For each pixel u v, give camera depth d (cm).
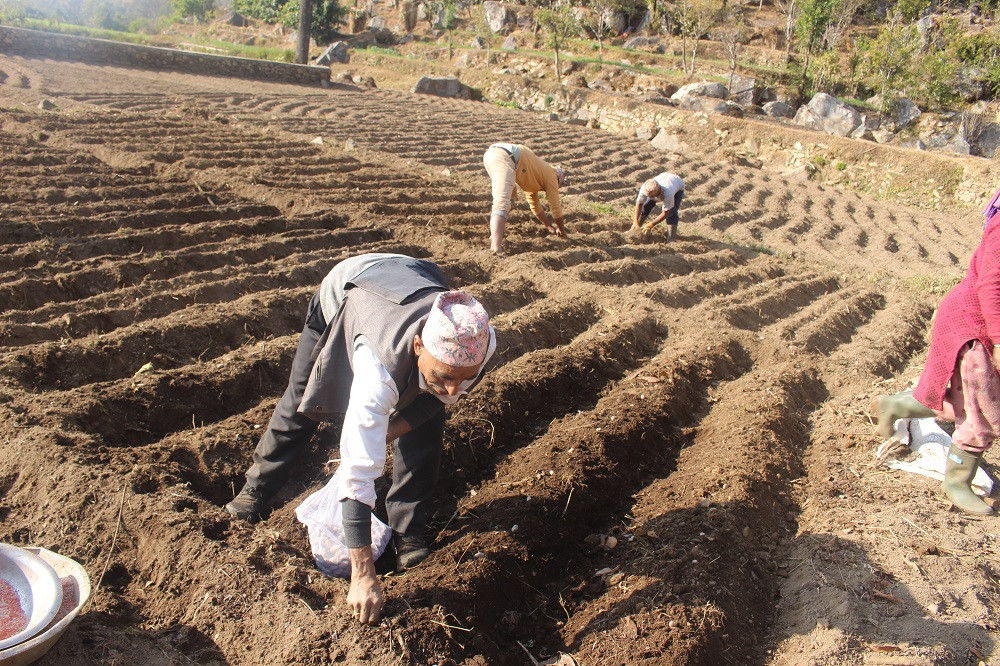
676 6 3941
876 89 3334
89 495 335
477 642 303
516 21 4269
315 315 315
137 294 571
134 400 429
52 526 326
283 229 778
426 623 292
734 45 3378
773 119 3017
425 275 298
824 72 3431
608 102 2891
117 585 308
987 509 411
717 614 324
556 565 367
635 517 407
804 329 727
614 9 4153
